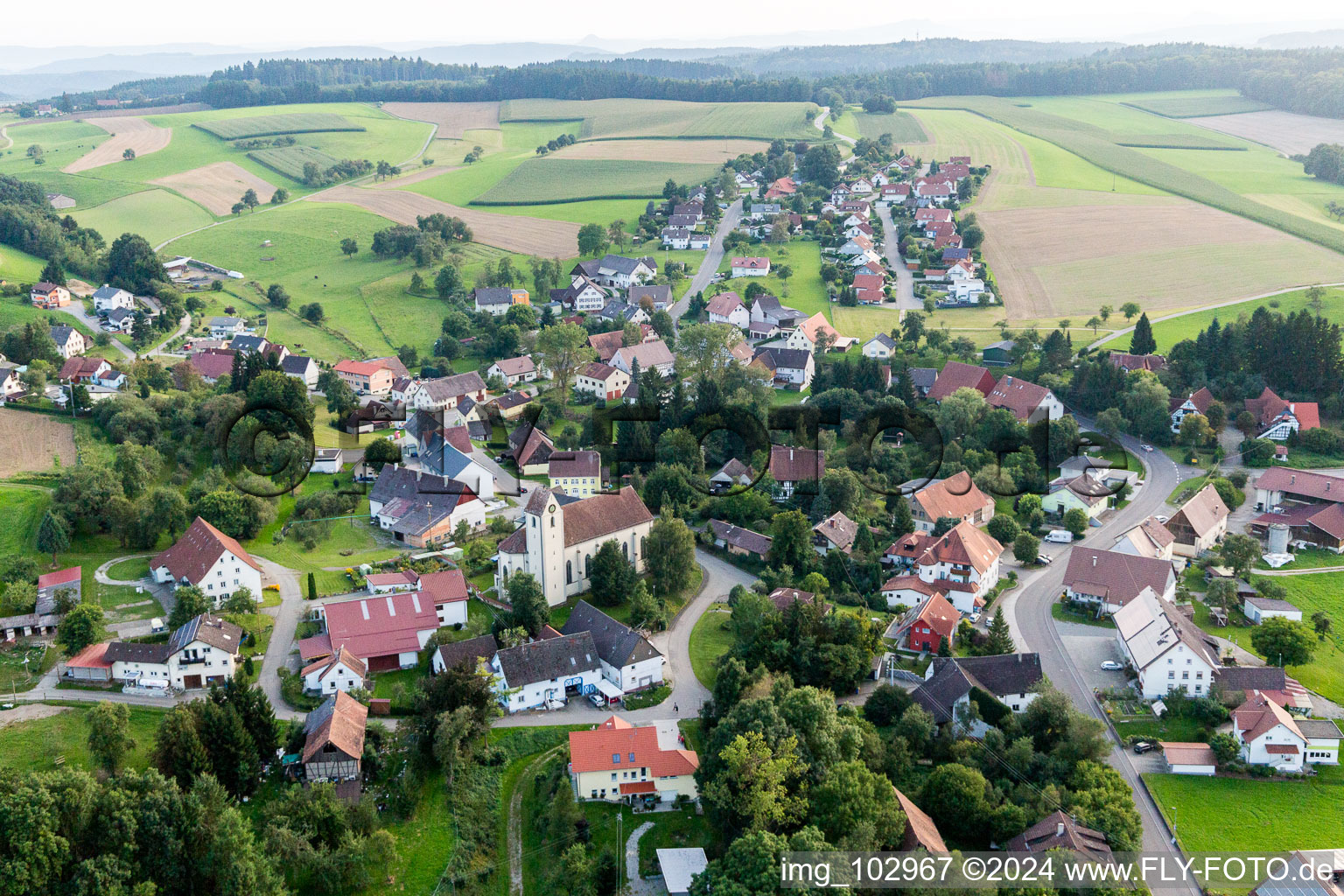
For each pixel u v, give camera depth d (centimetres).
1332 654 16362
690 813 12525
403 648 15512
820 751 12056
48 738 13025
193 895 10719
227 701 12800
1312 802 12850
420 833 12100
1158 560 17762
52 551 17950
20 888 9894
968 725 13825
